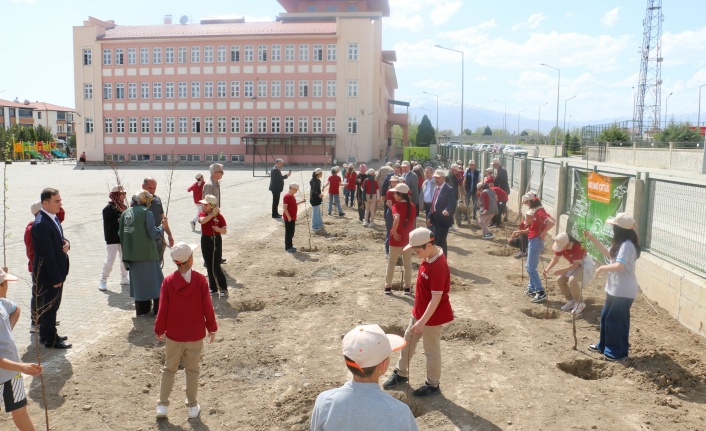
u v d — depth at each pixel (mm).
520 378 6109
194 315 5230
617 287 6512
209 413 5457
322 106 59656
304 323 7977
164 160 62469
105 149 63188
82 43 62094
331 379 6098
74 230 15594
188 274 5227
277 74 59938
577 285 8328
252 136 59344
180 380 6219
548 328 7746
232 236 15039
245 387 6012
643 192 9477
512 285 10023
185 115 61781
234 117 61062
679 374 6062
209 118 61500
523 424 5102
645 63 77375
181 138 62094
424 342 5672
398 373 5965
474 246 13852
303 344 7176
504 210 16859
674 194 8516
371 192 16859
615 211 10320
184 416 5395
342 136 59688
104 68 62312
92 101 62781
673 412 5352
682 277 7941
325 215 19766
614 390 5848
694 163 36281
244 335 7477
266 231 15938
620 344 6582
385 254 12695
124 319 7992
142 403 5645
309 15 70500
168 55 61469
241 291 9555
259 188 30203
